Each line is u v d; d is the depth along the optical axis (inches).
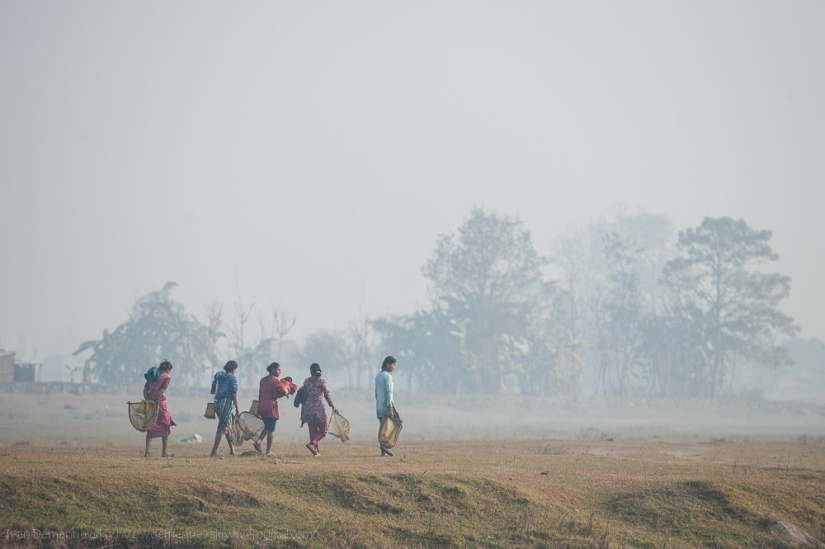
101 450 873.5
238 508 509.7
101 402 2913.4
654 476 654.5
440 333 3941.9
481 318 3909.9
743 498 571.2
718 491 576.7
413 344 3954.2
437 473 590.2
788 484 612.1
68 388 2987.2
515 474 636.7
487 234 3927.2
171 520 492.4
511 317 3932.1
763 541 522.9
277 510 511.8
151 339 3563.0
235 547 467.5
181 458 701.3
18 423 2342.5
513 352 3956.7
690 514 550.6
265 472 575.5
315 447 747.4
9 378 3125.0
